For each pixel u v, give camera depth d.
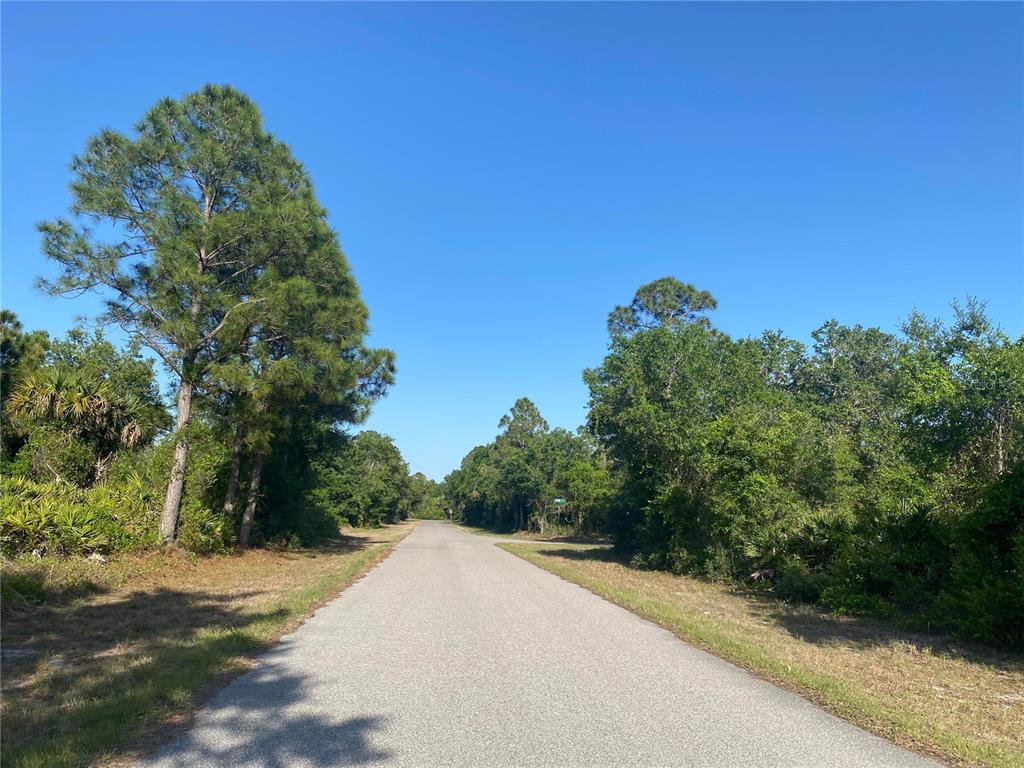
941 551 12.41
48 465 18.25
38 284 16.23
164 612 10.68
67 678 6.53
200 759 4.61
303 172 20.94
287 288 17.58
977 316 15.35
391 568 19.44
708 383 23.34
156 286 17.30
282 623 9.99
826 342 38.69
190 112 18.61
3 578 10.83
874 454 21.67
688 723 5.65
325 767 4.50
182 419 18.53
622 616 11.62
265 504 27.31
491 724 5.50
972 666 8.30
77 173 17.06
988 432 12.18
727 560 18.62
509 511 85.00
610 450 29.25
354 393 26.75
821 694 6.65
